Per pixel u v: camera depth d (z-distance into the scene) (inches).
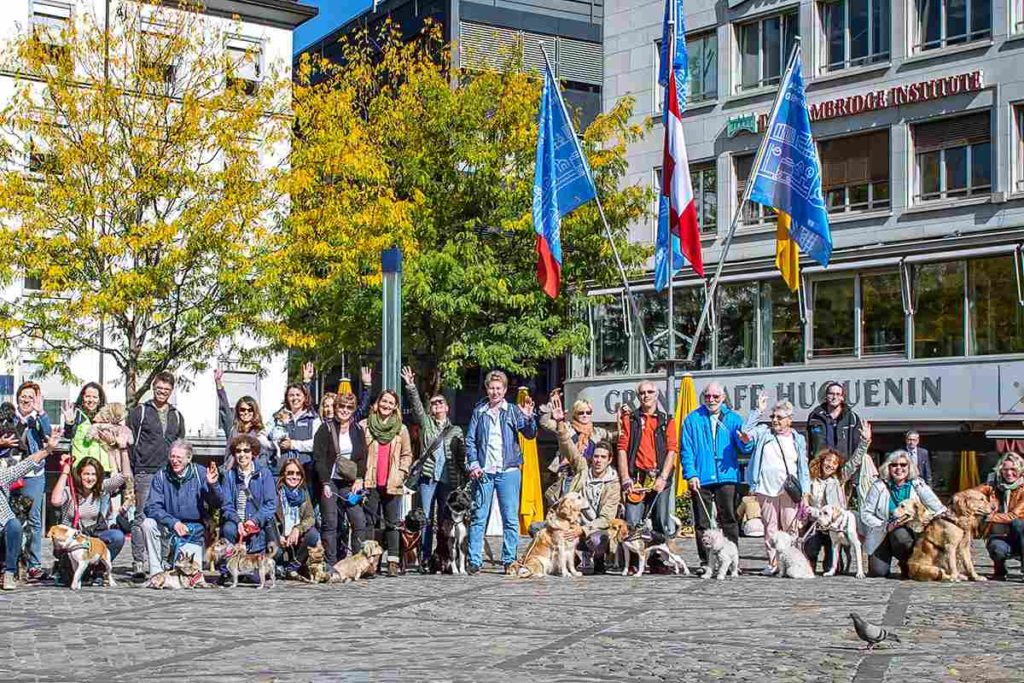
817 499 625.0
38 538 605.9
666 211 821.9
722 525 617.9
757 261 1364.4
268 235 1148.5
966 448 1192.2
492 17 1971.0
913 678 337.4
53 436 593.3
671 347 735.7
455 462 641.0
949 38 1261.1
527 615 467.8
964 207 1233.4
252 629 434.9
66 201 1082.1
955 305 1215.6
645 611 476.4
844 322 1296.8
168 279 1099.3
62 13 1438.2
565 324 1342.3
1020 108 1205.7
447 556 630.5
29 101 1102.4
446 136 1333.7
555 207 800.3
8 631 431.8
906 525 605.3
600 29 2092.8
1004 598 516.1
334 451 613.6
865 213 1310.3
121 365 1174.3
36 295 1103.0
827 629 427.8
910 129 1280.8
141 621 455.8
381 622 450.9
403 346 1363.2
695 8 1482.5
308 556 591.5
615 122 1328.7
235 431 639.8
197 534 582.2
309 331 1316.4
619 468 638.5
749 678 339.9
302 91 1253.1
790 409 629.6
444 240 1325.0
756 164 770.8
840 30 1349.7
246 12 1567.4
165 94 1141.1
